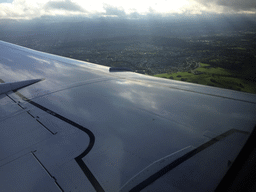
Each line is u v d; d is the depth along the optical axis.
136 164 3.08
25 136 4.05
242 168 2.64
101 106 5.57
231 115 5.01
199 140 3.76
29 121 4.70
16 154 3.47
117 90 7.09
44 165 3.14
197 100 6.16
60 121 4.67
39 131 4.24
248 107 5.58
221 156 3.21
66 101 5.93
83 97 6.28
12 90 6.88
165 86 7.88
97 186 2.68
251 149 3.03
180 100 6.17
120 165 3.07
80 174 2.91
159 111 5.25
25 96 6.36
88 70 10.07
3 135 4.10
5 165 3.19
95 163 3.14
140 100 6.11
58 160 3.27
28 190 2.68
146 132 4.11
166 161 3.12
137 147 3.56
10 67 9.79
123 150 3.47
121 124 4.48
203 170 2.88
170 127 4.32
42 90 6.92
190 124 4.48
